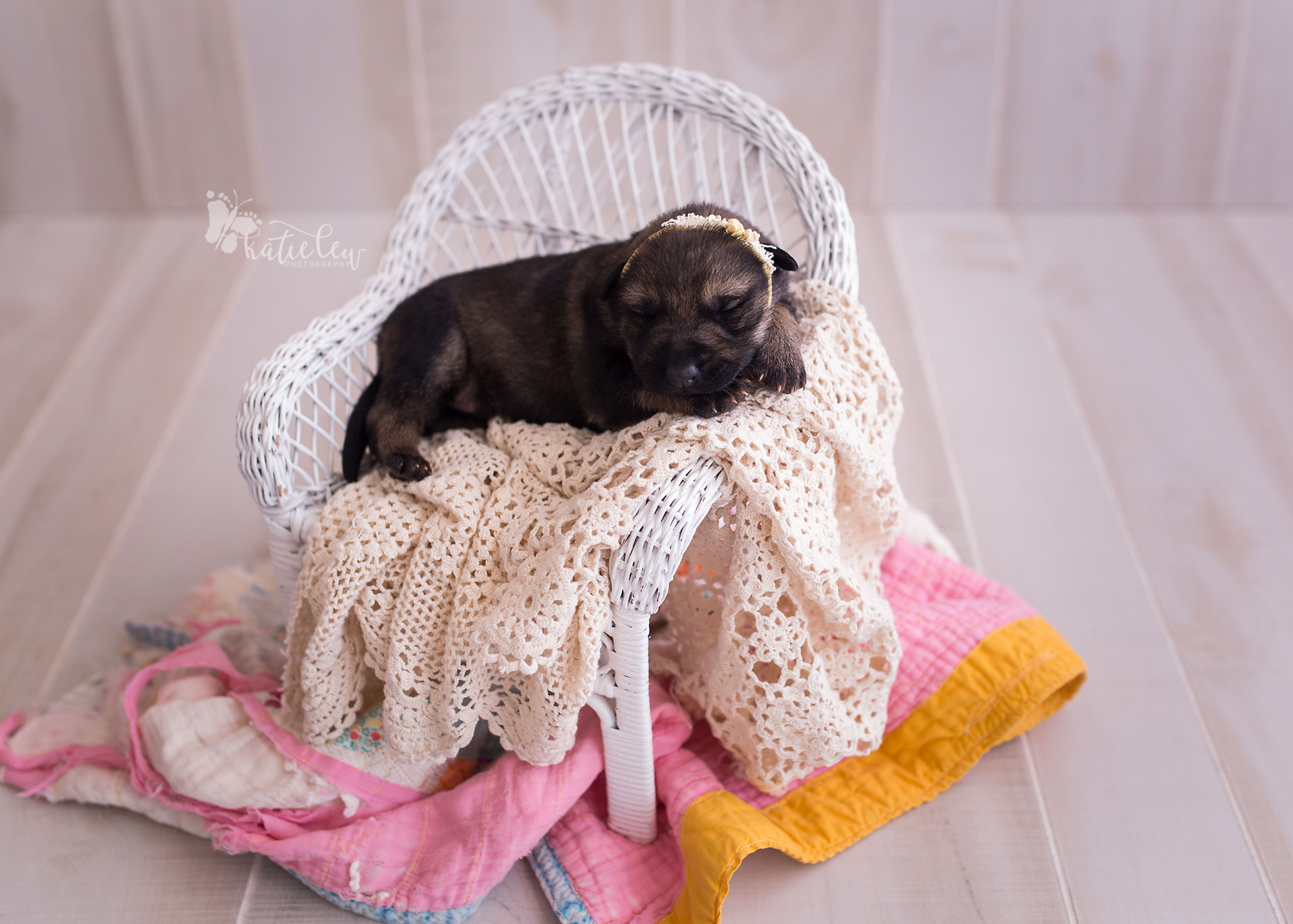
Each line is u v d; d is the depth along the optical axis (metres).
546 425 1.89
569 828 1.90
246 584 2.45
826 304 1.83
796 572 1.66
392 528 1.72
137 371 3.38
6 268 3.92
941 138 4.14
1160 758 2.09
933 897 1.85
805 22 3.90
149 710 1.95
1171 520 2.70
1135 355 3.35
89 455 3.03
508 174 3.58
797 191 2.02
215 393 3.28
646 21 3.90
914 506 2.76
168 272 3.89
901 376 3.28
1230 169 4.11
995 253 3.95
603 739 1.79
